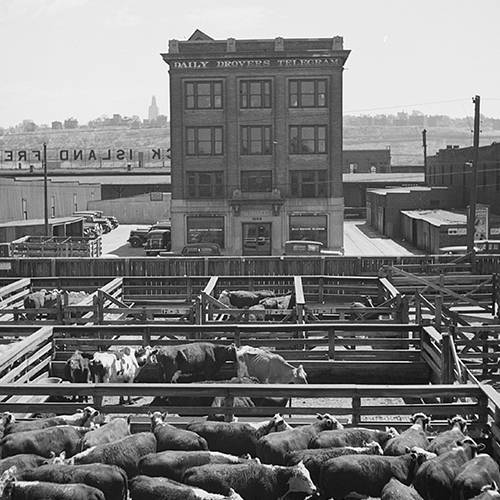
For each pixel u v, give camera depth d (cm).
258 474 1141
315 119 6406
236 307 2770
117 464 1226
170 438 1284
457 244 5794
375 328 1953
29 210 7369
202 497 1083
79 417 1392
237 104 6412
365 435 1294
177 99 6425
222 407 1434
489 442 1363
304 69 6359
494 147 7225
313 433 1311
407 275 2908
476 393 1401
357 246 6812
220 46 6431
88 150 17300
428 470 1139
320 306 2439
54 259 3656
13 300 2855
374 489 1145
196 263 3631
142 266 3644
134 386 1420
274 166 6450
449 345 1753
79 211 9700
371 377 1950
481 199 7681
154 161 17025
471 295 3002
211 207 6488
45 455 1292
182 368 1806
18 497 1095
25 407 1459
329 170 6438
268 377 1805
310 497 1130
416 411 1410
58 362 1953
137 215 10638
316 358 1983
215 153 6469
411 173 13175
